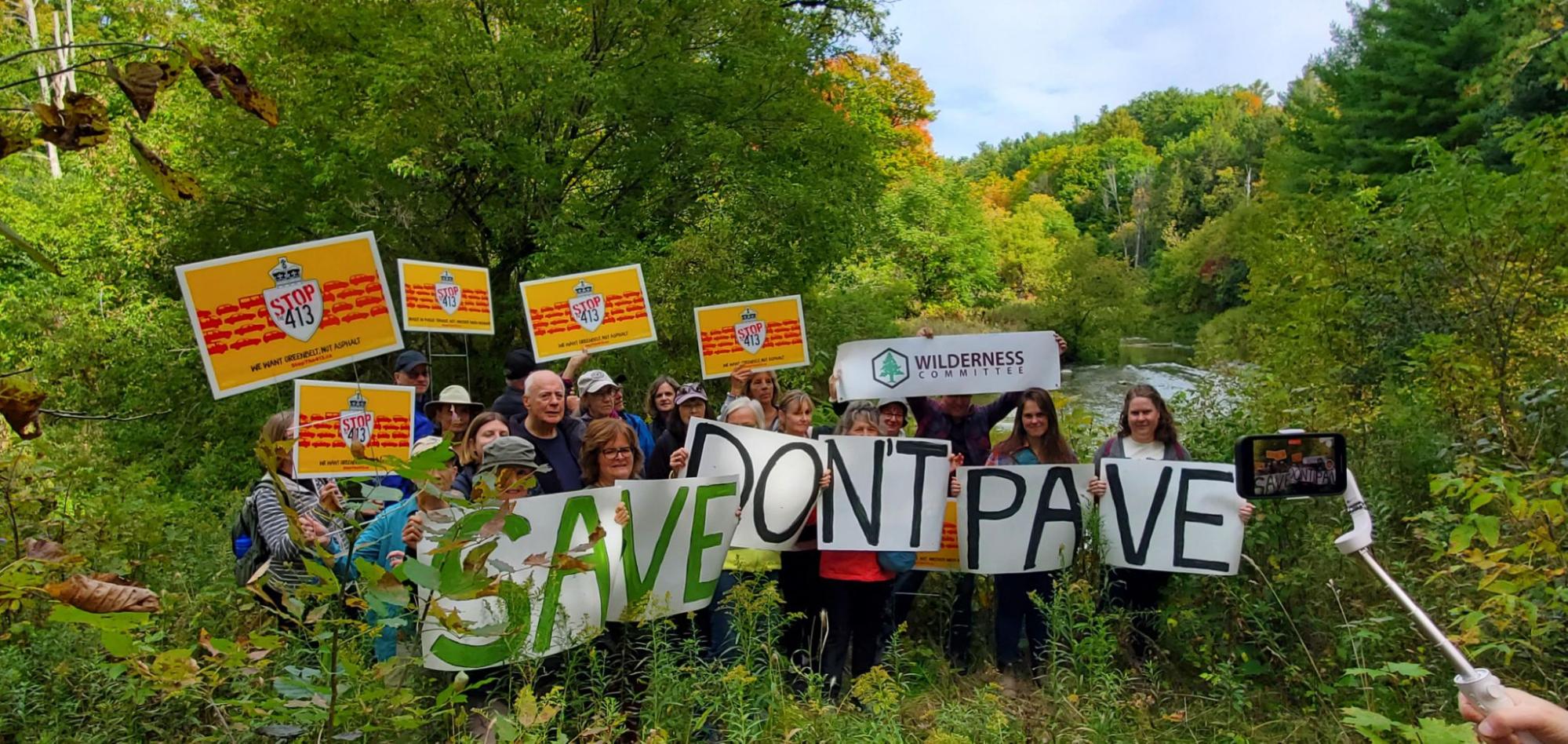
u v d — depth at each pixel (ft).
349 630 9.90
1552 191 21.44
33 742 11.22
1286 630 16.44
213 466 37.45
